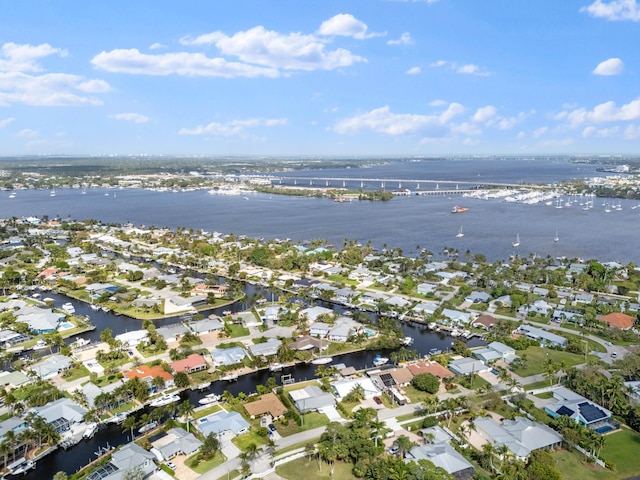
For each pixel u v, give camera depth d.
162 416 140.50
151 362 171.88
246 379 167.75
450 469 111.62
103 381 160.75
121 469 111.31
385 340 193.25
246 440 129.00
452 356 183.75
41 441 127.50
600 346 195.12
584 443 123.50
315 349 189.75
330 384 157.62
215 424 132.38
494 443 124.50
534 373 169.50
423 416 141.38
